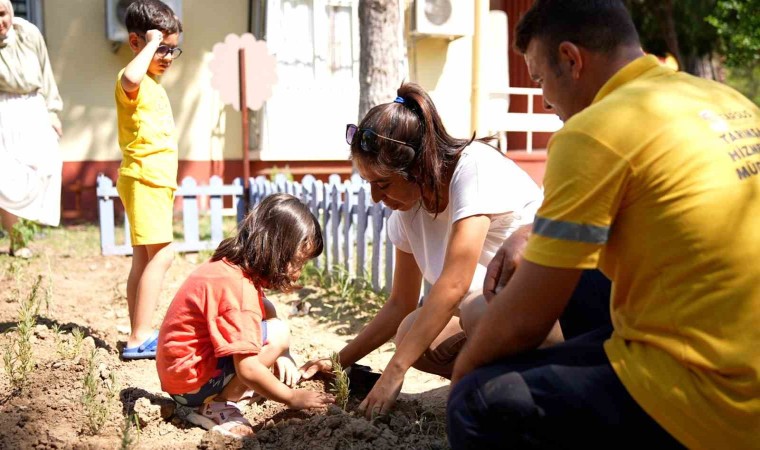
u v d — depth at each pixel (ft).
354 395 10.96
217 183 27.20
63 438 9.33
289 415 10.28
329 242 22.06
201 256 25.96
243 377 9.58
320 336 16.15
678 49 43.45
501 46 39.27
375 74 25.31
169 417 10.34
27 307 13.25
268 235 9.84
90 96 34.65
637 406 6.27
